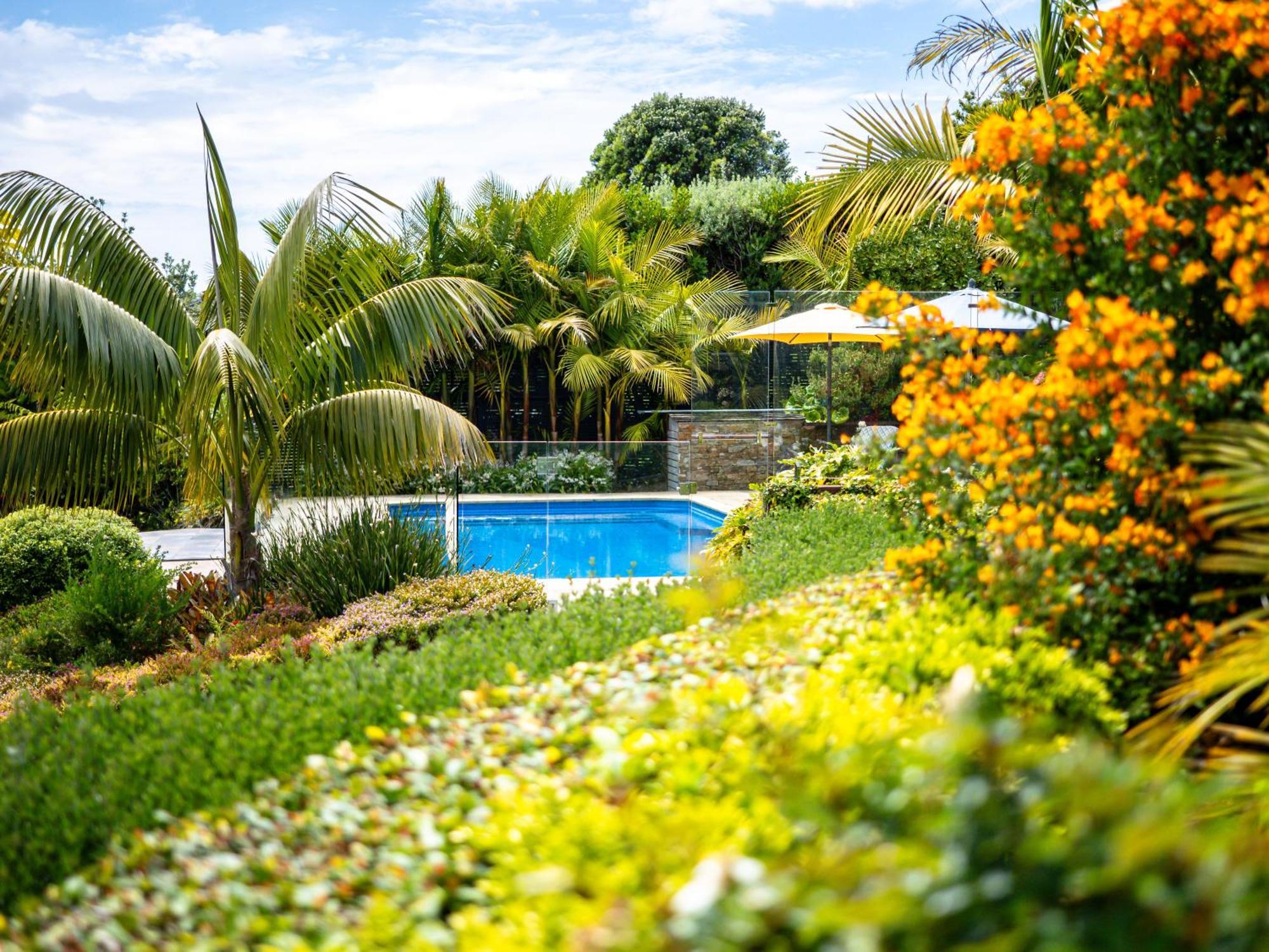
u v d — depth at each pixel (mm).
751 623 3047
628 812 1620
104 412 7617
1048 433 3471
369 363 8188
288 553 8188
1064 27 6238
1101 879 1034
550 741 2512
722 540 9031
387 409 7973
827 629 3234
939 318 3900
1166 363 3477
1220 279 3508
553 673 3295
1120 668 3240
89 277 7656
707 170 30656
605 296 17938
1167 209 3666
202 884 2033
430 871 1880
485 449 8406
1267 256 3283
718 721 2113
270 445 7555
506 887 1684
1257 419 3234
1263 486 2627
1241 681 2846
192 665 3959
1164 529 3332
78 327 7047
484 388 18391
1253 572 3078
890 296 3906
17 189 7391
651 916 1217
